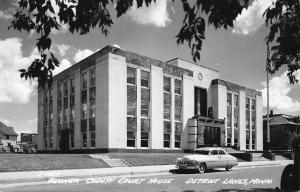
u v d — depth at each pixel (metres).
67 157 22.67
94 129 32.12
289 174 10.70
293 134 53.62
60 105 39.97
